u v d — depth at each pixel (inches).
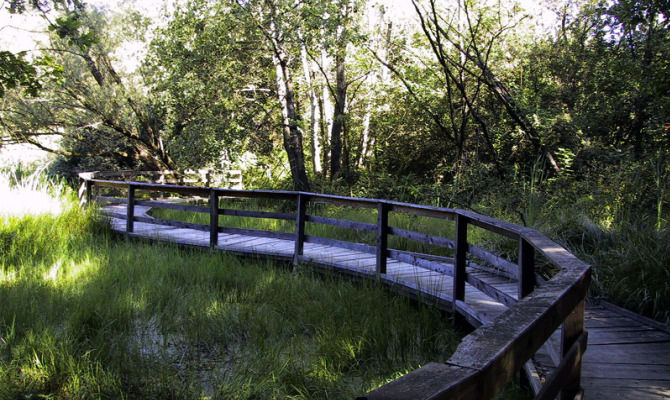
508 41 601.6
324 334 190.1
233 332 201.3
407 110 656.4
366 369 174.4
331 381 162.7
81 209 403.9
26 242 320.8
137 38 606.2
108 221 396.5
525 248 149.9
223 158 632.4
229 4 554.9
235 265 293.7
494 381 51.8
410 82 605.9
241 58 622.8
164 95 598.9
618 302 218.5
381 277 241.0
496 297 170.7
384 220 246.1
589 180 390.0
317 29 565.0
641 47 483.2
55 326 194.4
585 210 322.3
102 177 534.3
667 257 227.1
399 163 708.7
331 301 221.1
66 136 657.6
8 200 378.6
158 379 161.5
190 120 636.7
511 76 599.2
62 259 291.9
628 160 380.2
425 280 242.8
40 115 622.5
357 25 585.9
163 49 585.3
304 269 277.9
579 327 104.9
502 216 358.0
